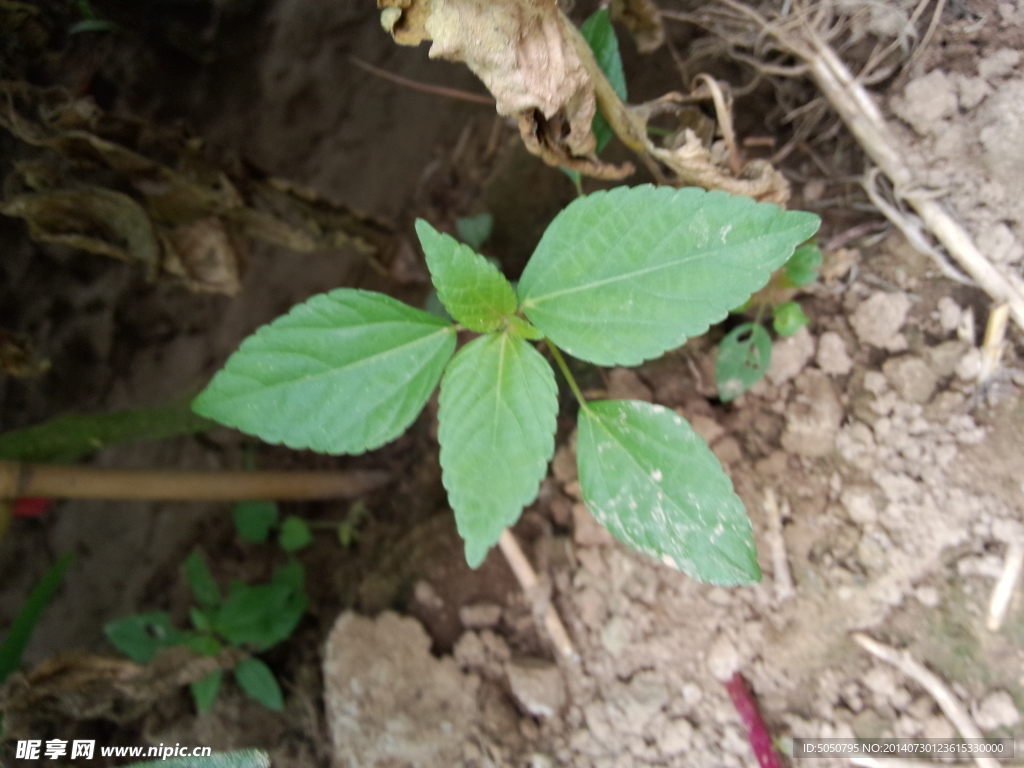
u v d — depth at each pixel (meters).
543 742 0.19
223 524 0.28
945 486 0.17
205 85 0.27
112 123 0.19
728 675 0.18
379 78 0.28
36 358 0.26
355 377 0.13
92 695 0.21
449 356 0.14
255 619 0.22
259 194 0.22
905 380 0.18
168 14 0.24
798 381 0.19
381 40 0.27
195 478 0.23
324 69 0.28
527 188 0.25
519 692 0.20
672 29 0.21
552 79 0.15
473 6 0.14
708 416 0.20
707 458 0.13
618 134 0.18
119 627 0.22
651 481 0.14
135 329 0.29
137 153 0.19
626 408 0.14
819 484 0.18
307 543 0.25
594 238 0.13
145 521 0.28
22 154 0.21
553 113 0.15
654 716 0.19
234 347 0.29
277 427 0.13
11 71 0.20
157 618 0.23
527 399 0.13
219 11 0.26
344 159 0.28
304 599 0.23
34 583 0.29
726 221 0.12
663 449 0.14
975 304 0.17
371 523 0.25
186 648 0.22
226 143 0.27
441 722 0.20
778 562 0.18
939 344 0.18
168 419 0.23
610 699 0.19
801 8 0.18
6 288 0.27
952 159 0.17
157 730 0.22
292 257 0.29
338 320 0.13
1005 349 0.17
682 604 0.19
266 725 0.22
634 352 0.13
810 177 0.19
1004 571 0.17
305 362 0.13
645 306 0.13
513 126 0.26
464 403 0.13
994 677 0.16
